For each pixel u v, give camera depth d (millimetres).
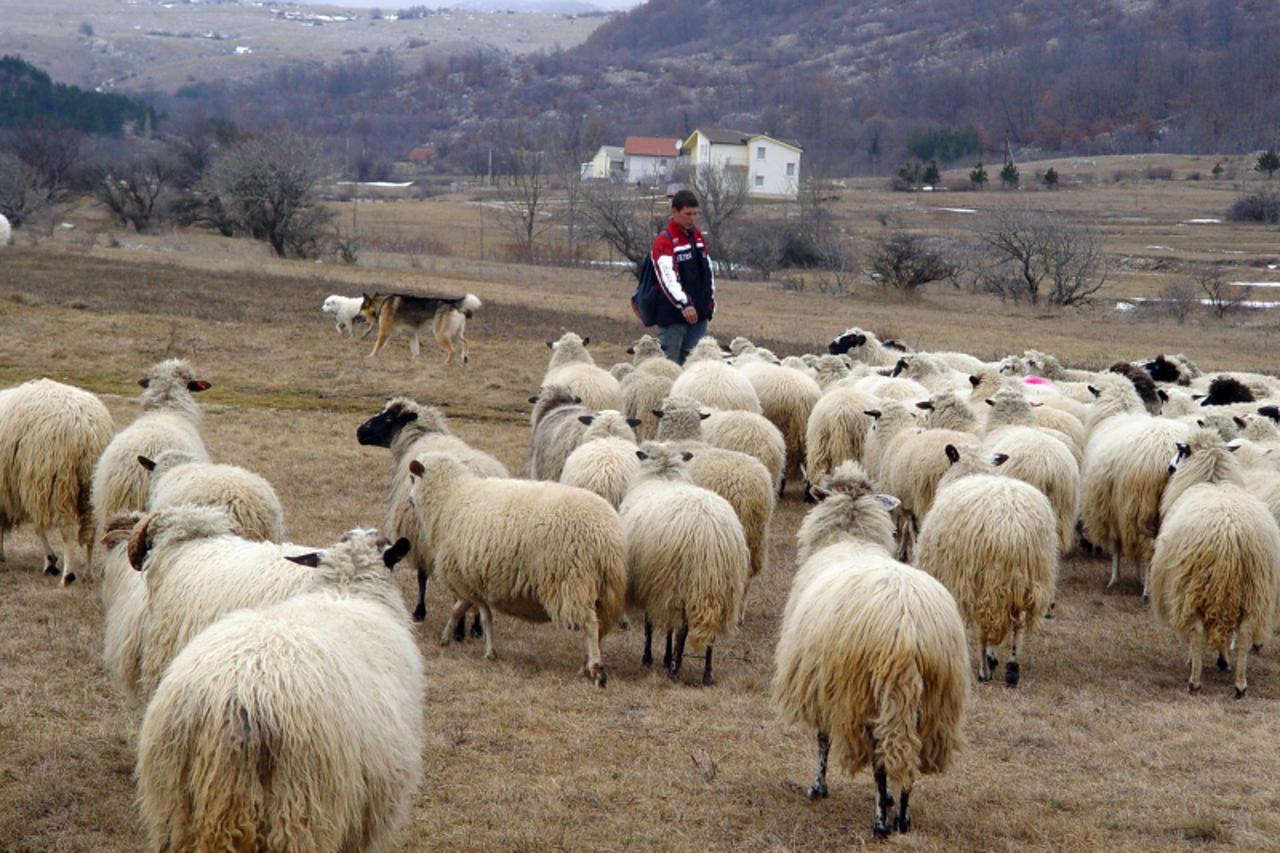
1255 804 7734
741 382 15672
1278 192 101188
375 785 5652
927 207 94812
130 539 7602
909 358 18453
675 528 9641
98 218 78688
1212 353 35812
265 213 61875
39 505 11453
